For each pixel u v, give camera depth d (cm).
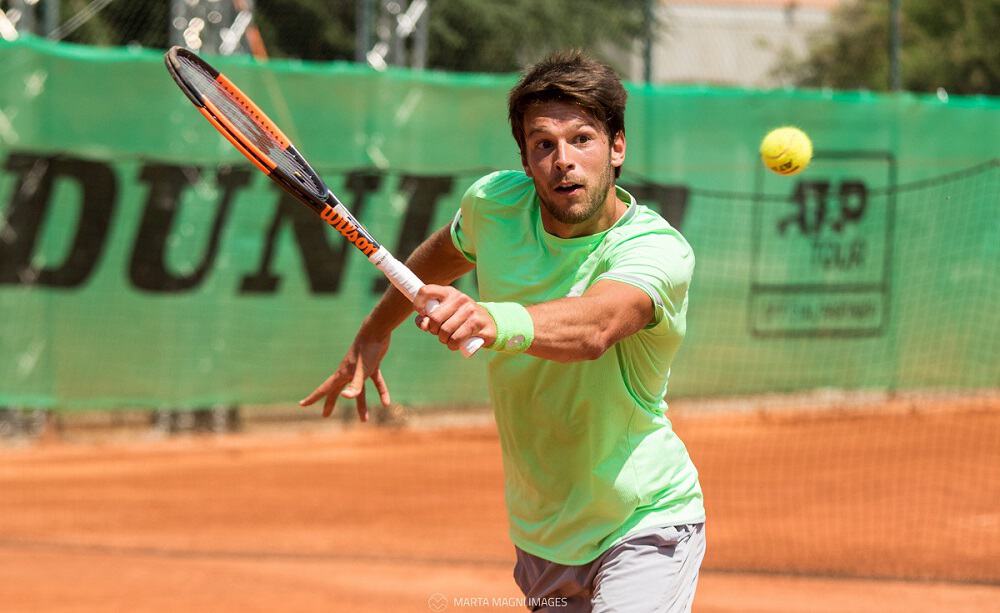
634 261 1027
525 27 5547
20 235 3819
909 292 4562
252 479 3456
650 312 1010
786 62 6588
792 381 4466
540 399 1112
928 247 4566
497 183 1166
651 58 4400
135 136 3922
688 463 1178
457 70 5481
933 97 4566
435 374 4159
